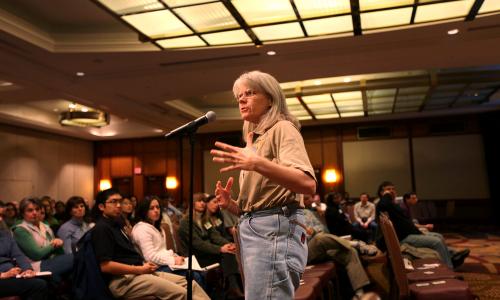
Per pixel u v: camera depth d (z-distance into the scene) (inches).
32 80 282.0
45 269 152.6
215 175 551.2
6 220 249.6
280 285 50.3
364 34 222.5
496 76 316.8
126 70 272.4
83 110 434.0
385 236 131.3
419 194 498.3
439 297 113.1
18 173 461.1
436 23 210.5
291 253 51.7
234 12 192.7
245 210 54.9
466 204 485.1
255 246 52.0
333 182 523.8
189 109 423.5
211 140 557.0
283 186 47.8
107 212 127.7
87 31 237.3
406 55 255.4
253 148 54.9
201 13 197.5
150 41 224.5
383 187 214.4
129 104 363.6
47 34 232.1
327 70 280.4
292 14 199.3
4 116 409.7
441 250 188.1
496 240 339.9
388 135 513.7
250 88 57.1
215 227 199.0
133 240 145.7
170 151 571.8
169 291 119.0
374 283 188.5
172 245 169.6
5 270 140.1
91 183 588.4
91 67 263.9
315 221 205.2
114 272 118.2
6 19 206.1
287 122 54.3
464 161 490.0
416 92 374.0
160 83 303.0
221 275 187.0
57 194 519.8
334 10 195.5
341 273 178.2
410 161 504.4
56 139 524.4
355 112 455.2
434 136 501.0
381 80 336.2
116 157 589.9
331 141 530.3
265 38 225.9
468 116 492.1
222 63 264.5
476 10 193.2
